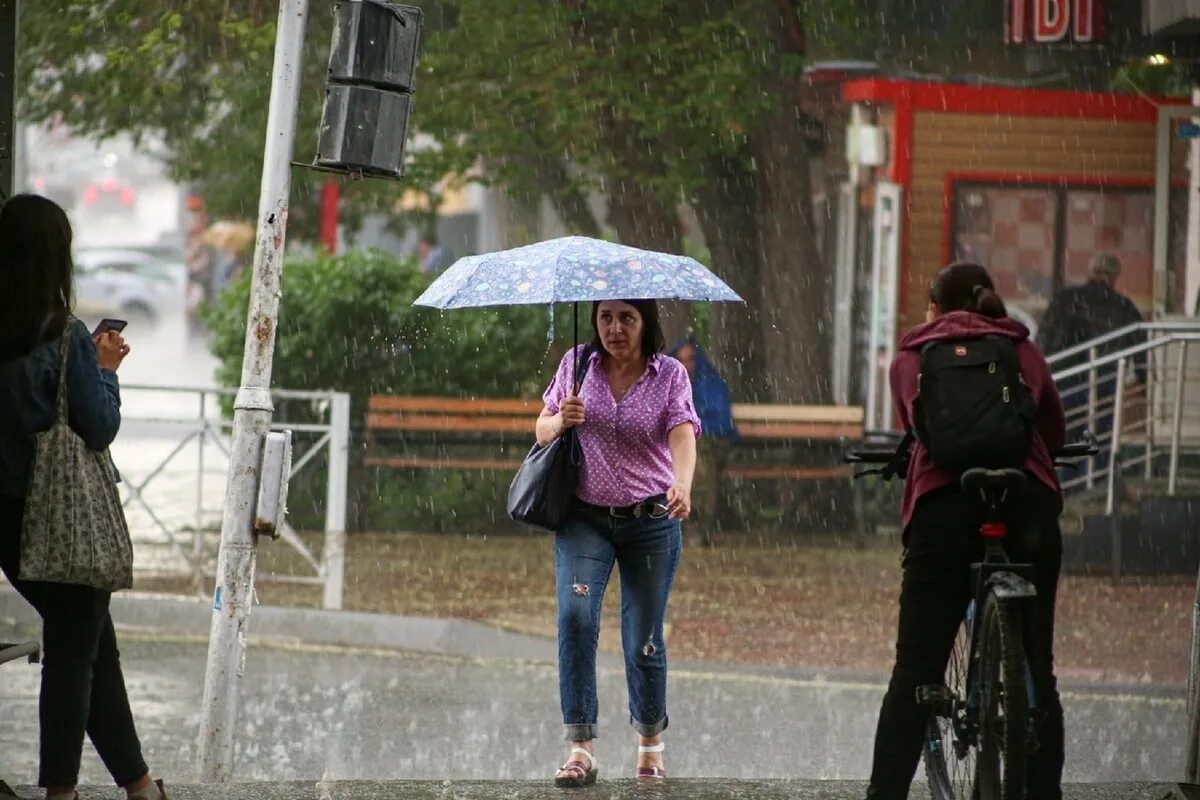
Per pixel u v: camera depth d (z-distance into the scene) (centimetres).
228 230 9306
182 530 3822
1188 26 4034
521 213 6962
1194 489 3456
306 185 5191
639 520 1546
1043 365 1277
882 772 1283
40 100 4347
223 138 4906
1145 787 1538
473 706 2314
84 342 1209
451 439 3909
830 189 4628
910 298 4266
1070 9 4238
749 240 4406
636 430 1536
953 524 1255
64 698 1245
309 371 3959
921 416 1266
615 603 3119
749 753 2056
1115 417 3441
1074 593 3238
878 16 4406
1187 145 4278
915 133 4250
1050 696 1271
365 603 3052
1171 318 4088
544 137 4188
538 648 2702
